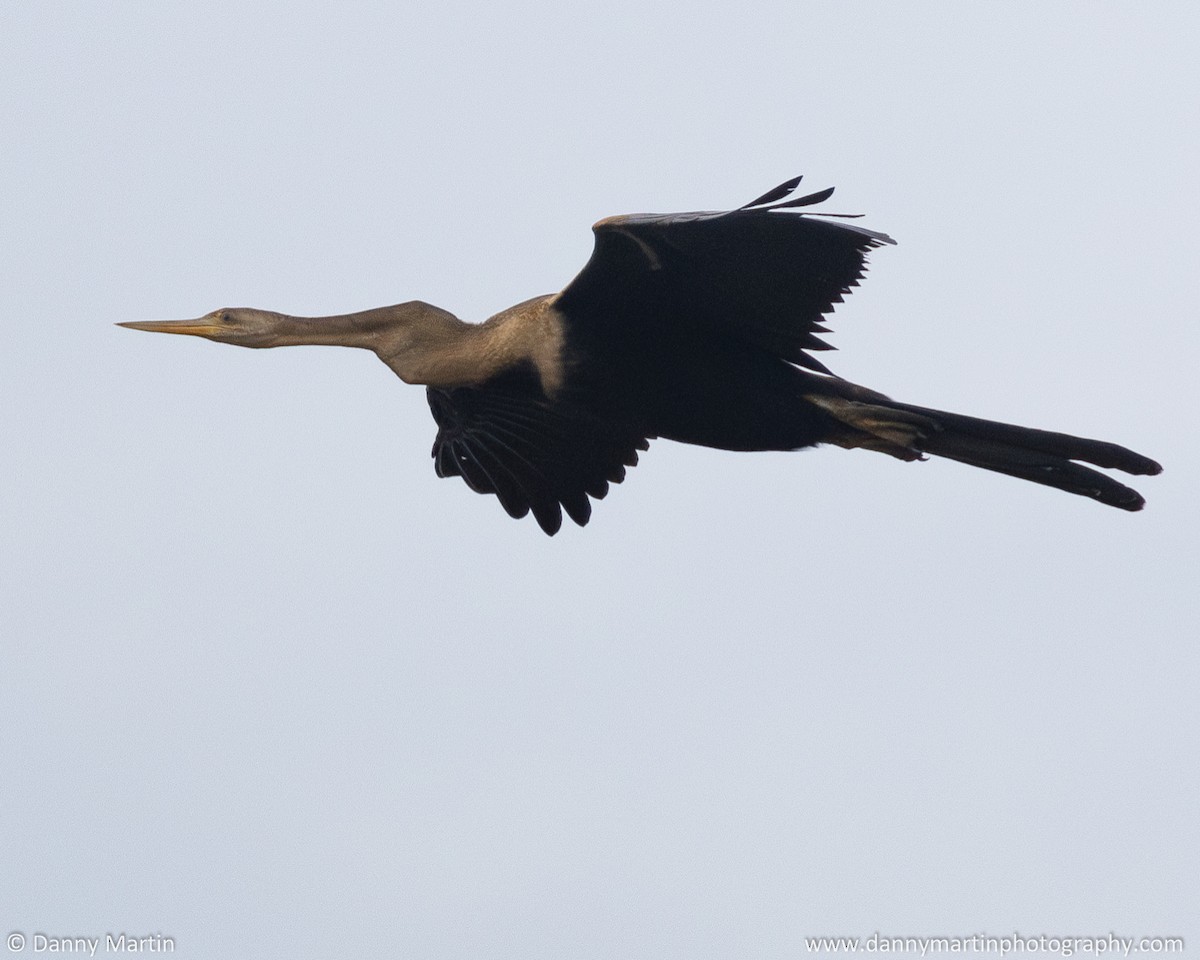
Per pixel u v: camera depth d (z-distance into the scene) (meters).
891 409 15.27
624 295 15.03
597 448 16.31
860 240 14.13
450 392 16.42
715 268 14.64
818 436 15.49
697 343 15.24
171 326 15.80
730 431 15.52
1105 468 15.31
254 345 15.79
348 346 15.80
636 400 15.57
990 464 15.45
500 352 15.52
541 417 16.22
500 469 16.64
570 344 15.37
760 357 15.30
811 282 14.61
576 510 16.55
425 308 15.75
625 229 14.39
